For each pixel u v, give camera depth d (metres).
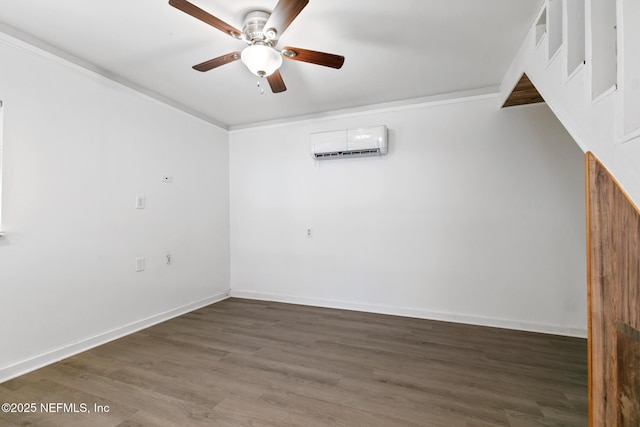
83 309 2.40
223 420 1.56
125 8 1.82
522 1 1.79
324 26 2.02
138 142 2.87
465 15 1.91
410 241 3.22
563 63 1.55
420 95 3.13
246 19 1.91
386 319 3.13
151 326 2.94
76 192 2.36
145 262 2.92
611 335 1.20
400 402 1.71
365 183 3.40
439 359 2.23
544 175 2.77
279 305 3.66
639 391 1.03
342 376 1.99
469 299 3.00
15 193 2.01
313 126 3.65
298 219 3.72
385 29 2.05
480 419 1.57
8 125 1.98
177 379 1.96
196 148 3.57
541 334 2.72
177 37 2.12
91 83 2.48
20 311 2.03
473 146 2.99
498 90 2.90
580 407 1.67
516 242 2.85
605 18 1.28
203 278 3.64
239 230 4.06
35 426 1.52
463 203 3.03
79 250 2.38
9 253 1.98
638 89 1.04
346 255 3.49
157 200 3.06
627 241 1.08
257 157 3.96
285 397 1.76
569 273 2.70
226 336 2.68
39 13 1.85
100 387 1.87
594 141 1.28
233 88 2.96
